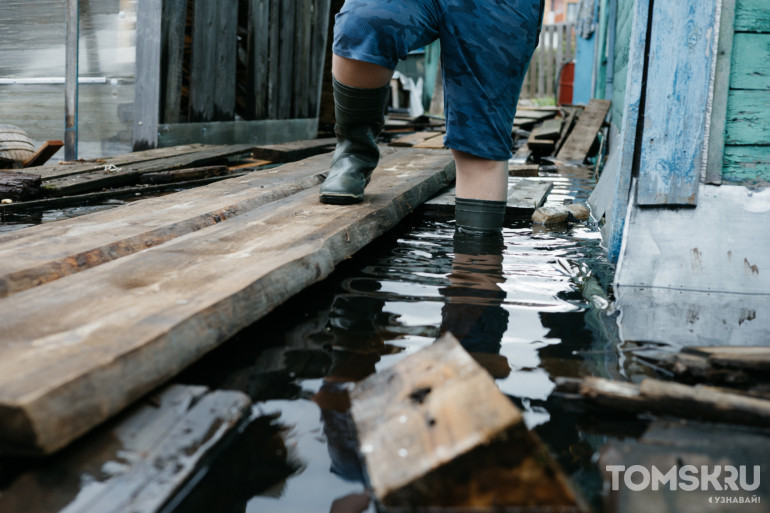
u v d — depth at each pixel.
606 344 1.66
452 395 1.14
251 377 1.43
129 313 1.38
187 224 2.46
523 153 6.78
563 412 1.30
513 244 2.75
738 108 2.19
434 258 2.48
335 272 2.27
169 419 1.18
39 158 4.72
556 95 15.99
